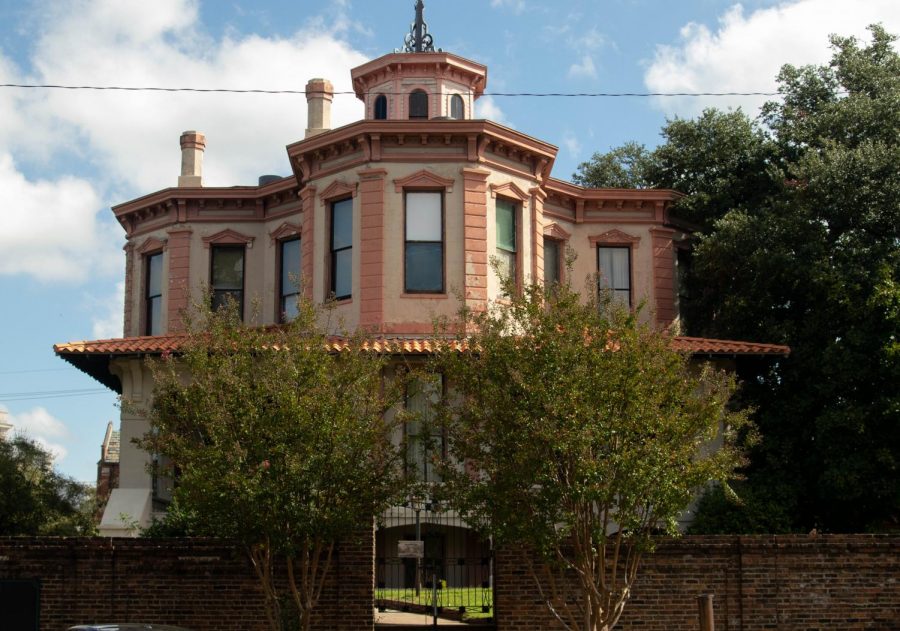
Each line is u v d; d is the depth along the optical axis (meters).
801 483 24.47
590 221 30.62
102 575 17.73
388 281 26.08
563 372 15.16
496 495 15.35
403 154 26.64
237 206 31.20
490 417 15.51
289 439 15.58
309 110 30.95
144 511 23.95
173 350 21.41
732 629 17.27
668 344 16.09
